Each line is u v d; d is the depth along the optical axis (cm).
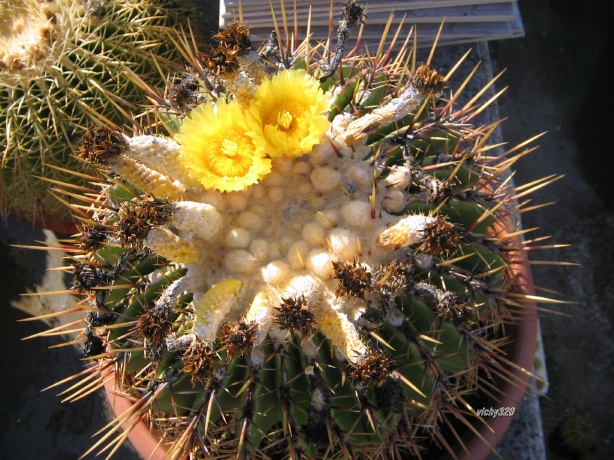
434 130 36
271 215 31
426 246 28
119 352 34
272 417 33
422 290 30
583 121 70
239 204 31
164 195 30
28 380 62
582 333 64
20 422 60
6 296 64
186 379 32
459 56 58
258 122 29
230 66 29
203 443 33
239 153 29
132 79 41
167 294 29
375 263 30
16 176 50
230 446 35
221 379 30
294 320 26
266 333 28
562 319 64
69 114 48
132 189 34
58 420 60
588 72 72
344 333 27
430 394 33
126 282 33
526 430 47
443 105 50
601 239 67
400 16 54
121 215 28
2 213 58
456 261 34
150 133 39
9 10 47
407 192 32
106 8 47
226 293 28
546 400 62
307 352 30
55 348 62
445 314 30
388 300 28
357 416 32
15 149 47
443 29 56
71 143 48
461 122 40
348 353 27
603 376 63
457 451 40
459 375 36
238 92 30
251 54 30
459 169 35
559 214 67
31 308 64
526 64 72
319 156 31
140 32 47
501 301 37
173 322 30
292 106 29
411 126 33
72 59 47
